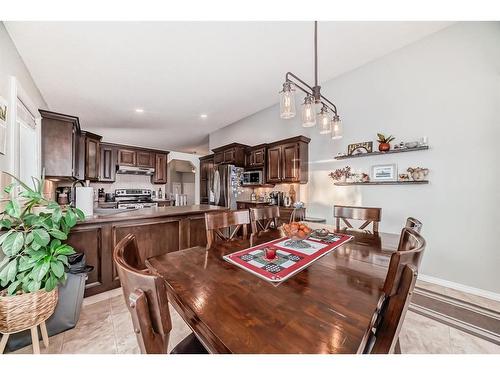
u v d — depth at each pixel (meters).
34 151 2.72
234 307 0.79
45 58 2.57
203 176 6.11
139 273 0.60
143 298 0.56
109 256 2.25
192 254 1.37
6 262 1.38
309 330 0.67
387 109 2.88
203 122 5.30
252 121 4.92
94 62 2.72
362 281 0.99
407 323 1.76
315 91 1.73
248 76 3.23
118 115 4.54
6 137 1.88
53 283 1.40
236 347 0.61
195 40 2.41
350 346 0.61
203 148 8.21
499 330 1.67
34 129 2.74
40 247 1.42
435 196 2.49
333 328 0.68
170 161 7.21
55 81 3.11
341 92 3.35
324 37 2.47
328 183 3.56
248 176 4.75
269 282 0.98
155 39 2.36
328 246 1.52
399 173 2.76
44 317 1.41
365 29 2.38
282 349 0.60
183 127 5.61
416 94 2.63
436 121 2.49
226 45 2.52
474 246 2.25
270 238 1.76
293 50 2.68
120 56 2.63
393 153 2.81
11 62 2.17
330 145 3.53
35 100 3.11
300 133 4.01
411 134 2.67
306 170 3.85
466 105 2.30
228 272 1.09
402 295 0.67
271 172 4.22
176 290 0.91
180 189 7.64
